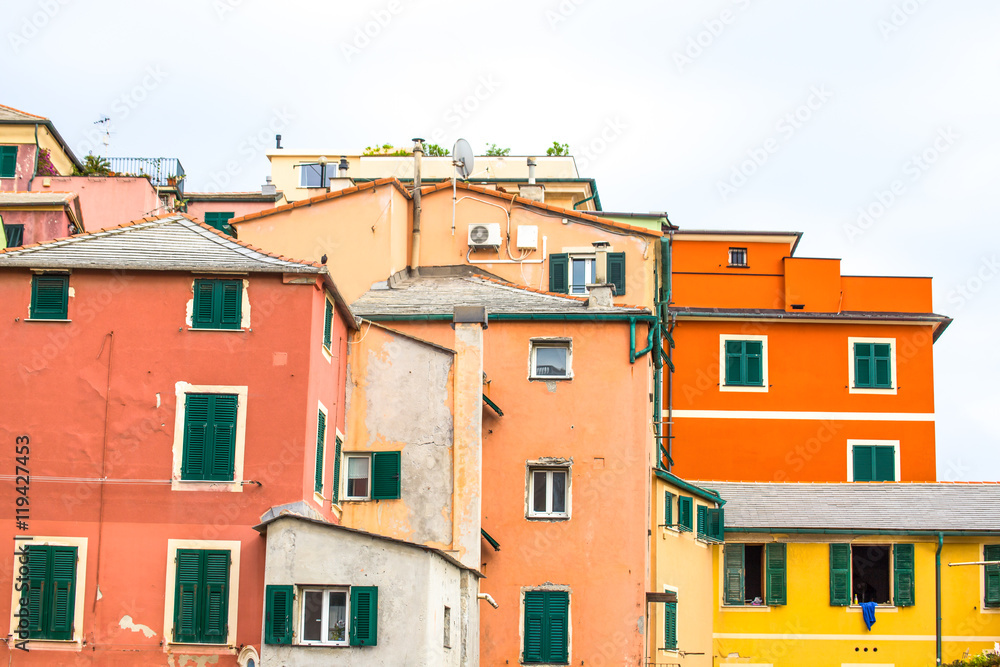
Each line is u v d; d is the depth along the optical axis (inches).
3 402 1074.1
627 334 1314.0
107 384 1077.1
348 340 1237.1
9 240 1520.7
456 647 1106.1
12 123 1861.5
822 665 1552.7
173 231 1175.6
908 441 1991.9
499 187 1817.2
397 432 1221.7
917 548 1588.3
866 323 2026.3
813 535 1583.4
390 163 2246.6
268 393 1075.3
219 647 1024.2
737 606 1557.6
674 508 1438.2
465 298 1400.1
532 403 1306.6
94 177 1866.4
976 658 1434.5
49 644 1027.9
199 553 1042.7
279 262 1109.1
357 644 997.8
